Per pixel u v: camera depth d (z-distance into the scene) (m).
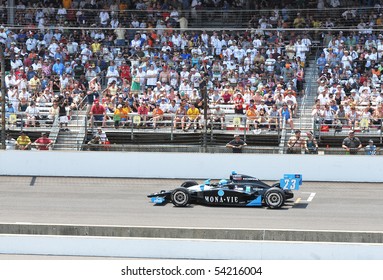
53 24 115.19
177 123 94.38
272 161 83.00
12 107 97.12
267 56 106.38
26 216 65.31
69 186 79.50
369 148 86.75
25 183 81.06
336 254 49.38
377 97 97.12
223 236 51.97
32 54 107.38
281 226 60.94
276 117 93.50
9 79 102.50
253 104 95.56
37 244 52.47
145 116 95.00
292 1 115.50
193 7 117.06
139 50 108.56
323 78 101.94
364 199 72.81
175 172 84.31
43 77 104.25
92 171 85.12
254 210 67.19
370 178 81.94
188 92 101.12
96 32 112.00
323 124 91.06
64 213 66.44
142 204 70.25
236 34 111.06
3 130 87.94
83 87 102.75
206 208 68.19
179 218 64.00
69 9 115.94
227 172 83.62
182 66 105.44
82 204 70.31
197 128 93.88
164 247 51.34
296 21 111.75
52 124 94.88
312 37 110.31
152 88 102.50
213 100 98.31
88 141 93.38
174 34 111.44
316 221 62.97
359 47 106.25
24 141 90.38
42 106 98.12
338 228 60.38
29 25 115.38
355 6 114.25
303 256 49.69
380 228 60.47
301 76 102.88
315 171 82.56
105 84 105.44
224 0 117.00
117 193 75.75
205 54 107.25
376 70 103.62
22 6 117.00
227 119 94.81
